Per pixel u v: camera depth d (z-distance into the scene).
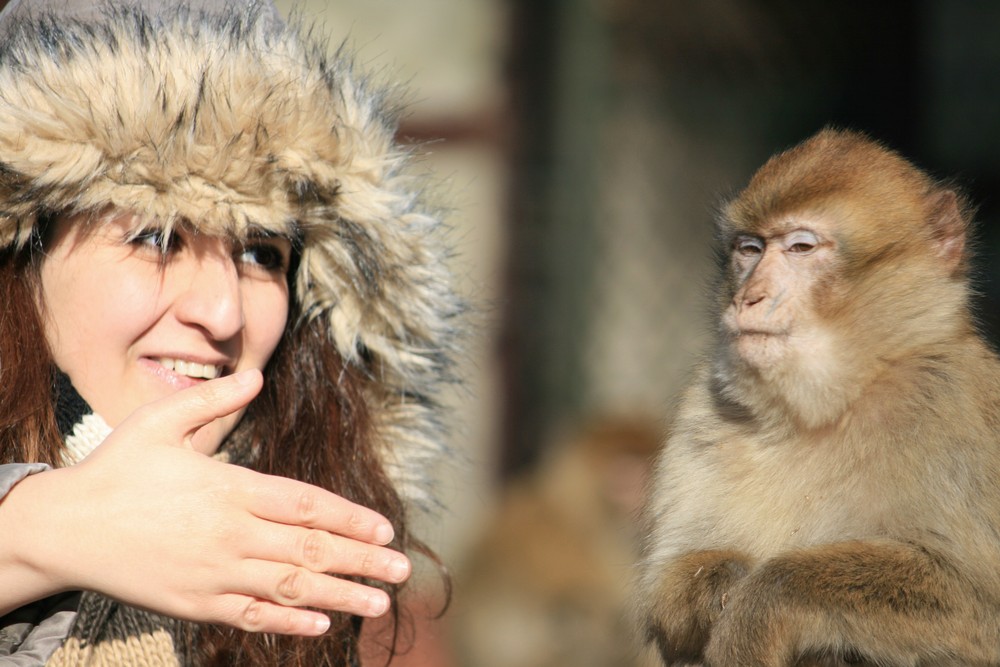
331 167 6.72
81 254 6.14
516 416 19.17
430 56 19.78
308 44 7.07
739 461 7.27
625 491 15.24
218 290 6.31
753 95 20.59
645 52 20.31
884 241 7.27
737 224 7.72
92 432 6.19
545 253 19.75
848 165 7.59
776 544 7.07
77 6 6.57
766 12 20.06
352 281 7.06
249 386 5.29
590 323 19.77
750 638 6.30
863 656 6.38
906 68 19.91
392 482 7.51
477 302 9.06
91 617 5.98
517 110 19.92
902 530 6.65
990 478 6.60
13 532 5.07
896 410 6.91
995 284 14.77
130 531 5.04
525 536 15.01
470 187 19.64
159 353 6.31
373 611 5.20
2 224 6.06
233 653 6.77
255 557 5.10
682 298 20.25
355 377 7.32
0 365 6.06
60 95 6.04
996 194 18.92
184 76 6.24
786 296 7.23
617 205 20.17
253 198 6.32
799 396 7.03
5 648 5.65
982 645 6.38
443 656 14.69
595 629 14.58
